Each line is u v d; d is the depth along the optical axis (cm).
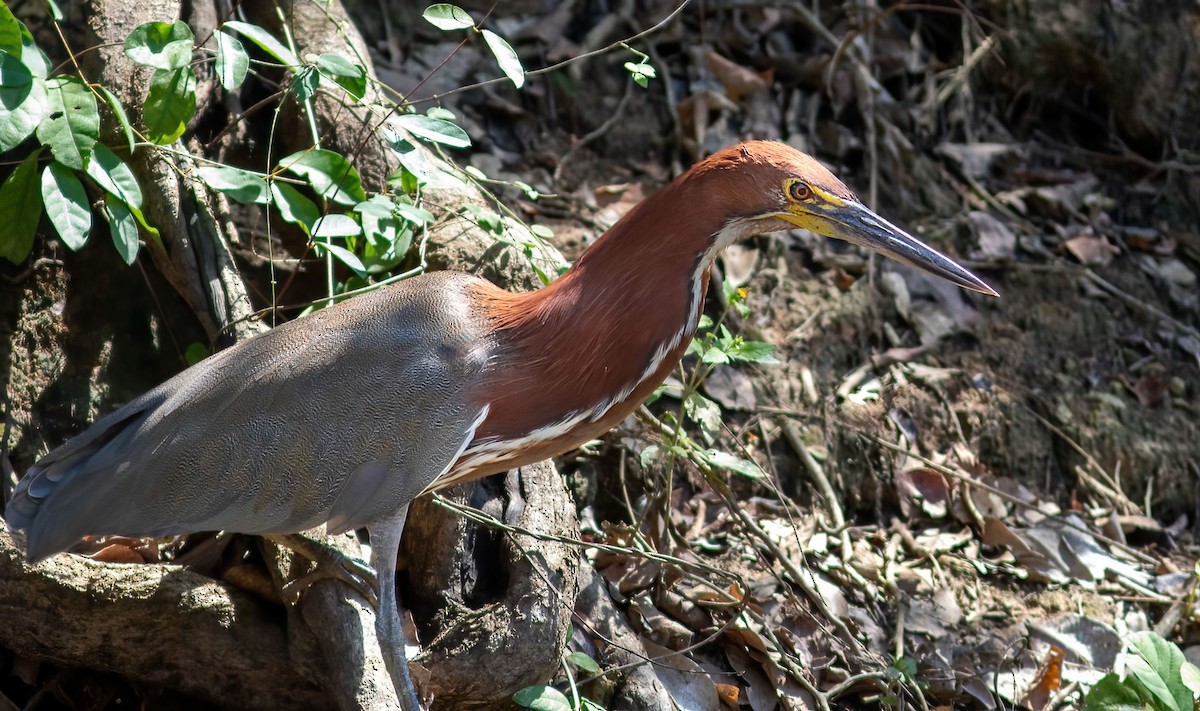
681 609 873
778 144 662
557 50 1237
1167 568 1029
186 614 741
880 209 1238
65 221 732
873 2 1332
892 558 994
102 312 907
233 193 779
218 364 684
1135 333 1201
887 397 1091
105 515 659
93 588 733
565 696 708
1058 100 1374
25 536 680
